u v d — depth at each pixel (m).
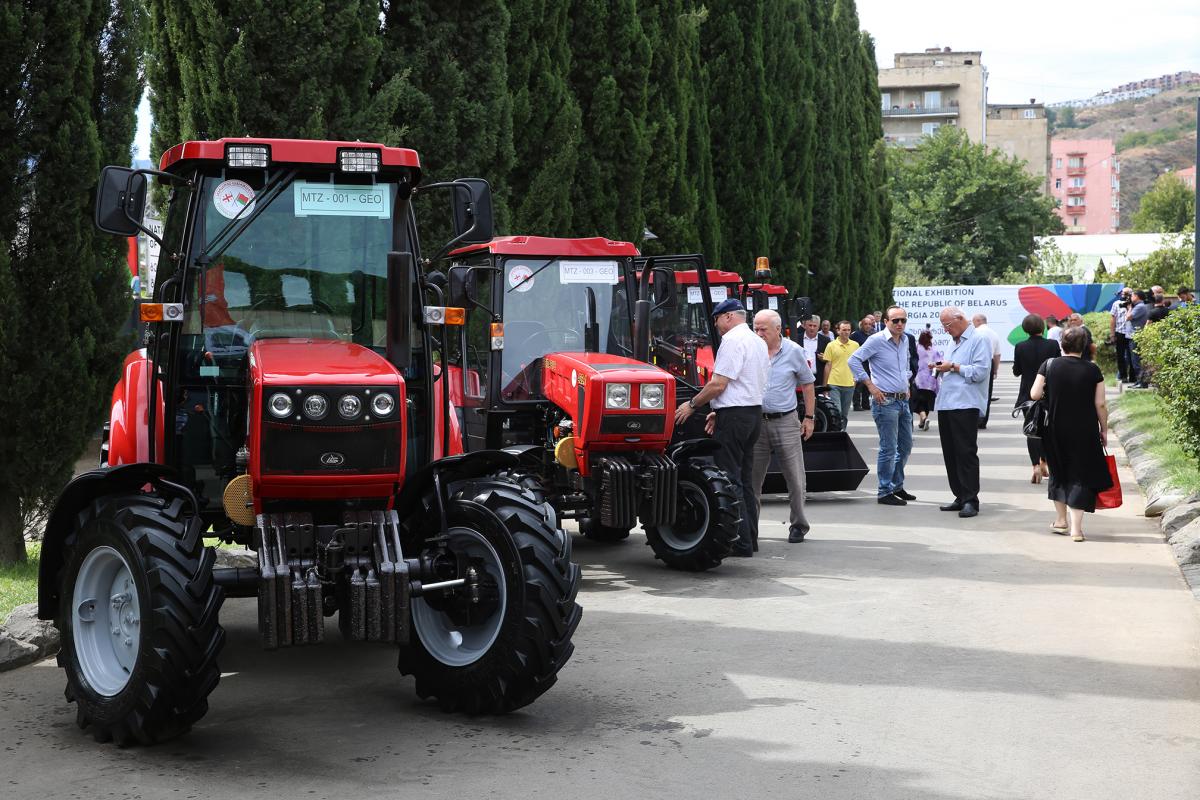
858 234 37.00
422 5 13.79
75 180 8.92
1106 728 5.62
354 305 6.40
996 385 39.59
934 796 4.77
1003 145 137.12
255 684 6.44
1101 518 12.25
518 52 15.51
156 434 6.41
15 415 8.89
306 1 11.71
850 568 9.73
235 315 6.30
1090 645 7.18
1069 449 10.98
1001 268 76.81
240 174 6.32
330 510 5.73
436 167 13.74
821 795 4.78
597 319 10.46
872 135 41.34
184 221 6.38
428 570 5.84
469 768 5.09
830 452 13.77
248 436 5.71
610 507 9.26
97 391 9.34
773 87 25.53
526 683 5.69
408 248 6.48
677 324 12.73
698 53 21.80
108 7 9.25
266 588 5.38
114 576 5.64
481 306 10.14
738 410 10.00
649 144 18.20
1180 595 8.58
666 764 5.14
